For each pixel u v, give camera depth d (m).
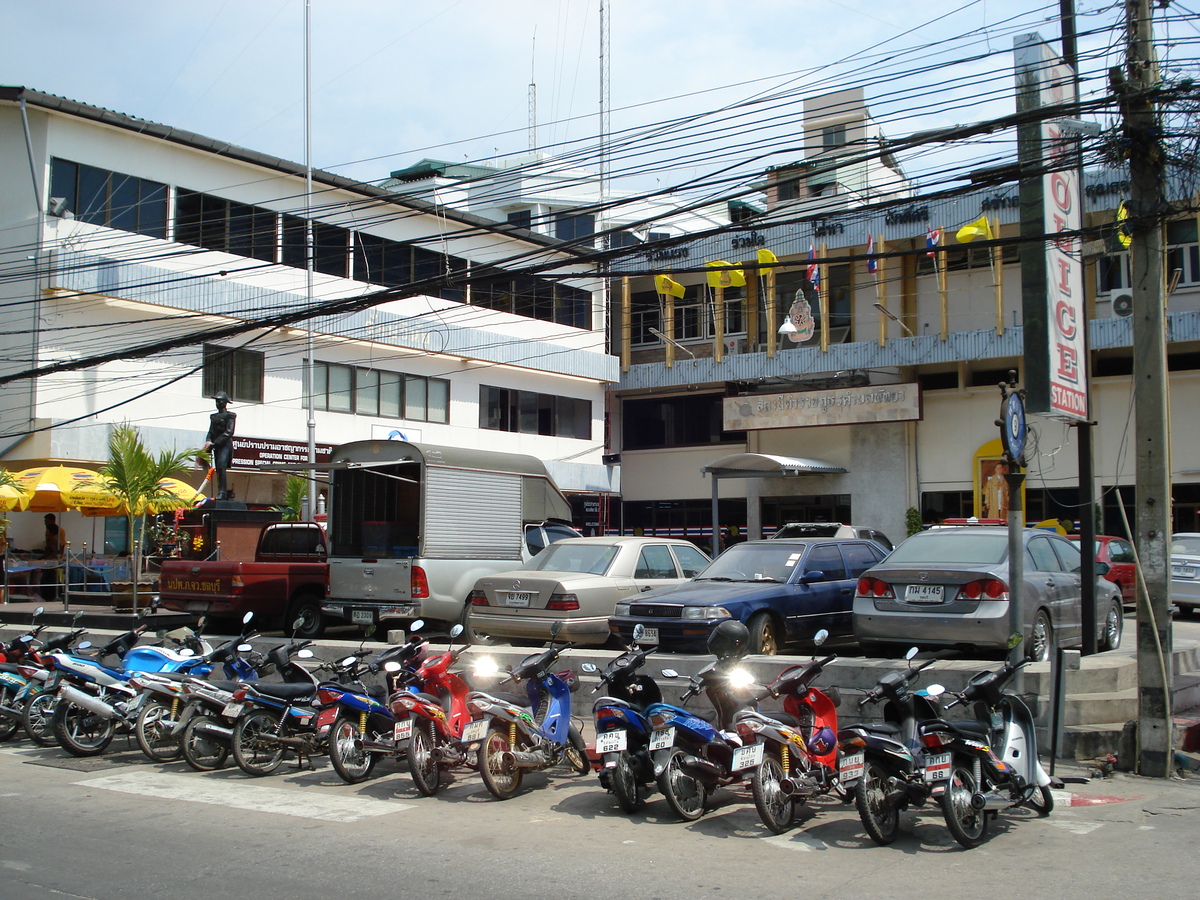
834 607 12.46
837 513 33.50
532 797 8.16
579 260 12.27
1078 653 9.48
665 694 10.23
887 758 6.66
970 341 29.25
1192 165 8.88
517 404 32.56
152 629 13.75
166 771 9.27
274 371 25.89
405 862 6.36
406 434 28.91
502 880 6.00
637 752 7.54
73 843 6.80
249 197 25.67
